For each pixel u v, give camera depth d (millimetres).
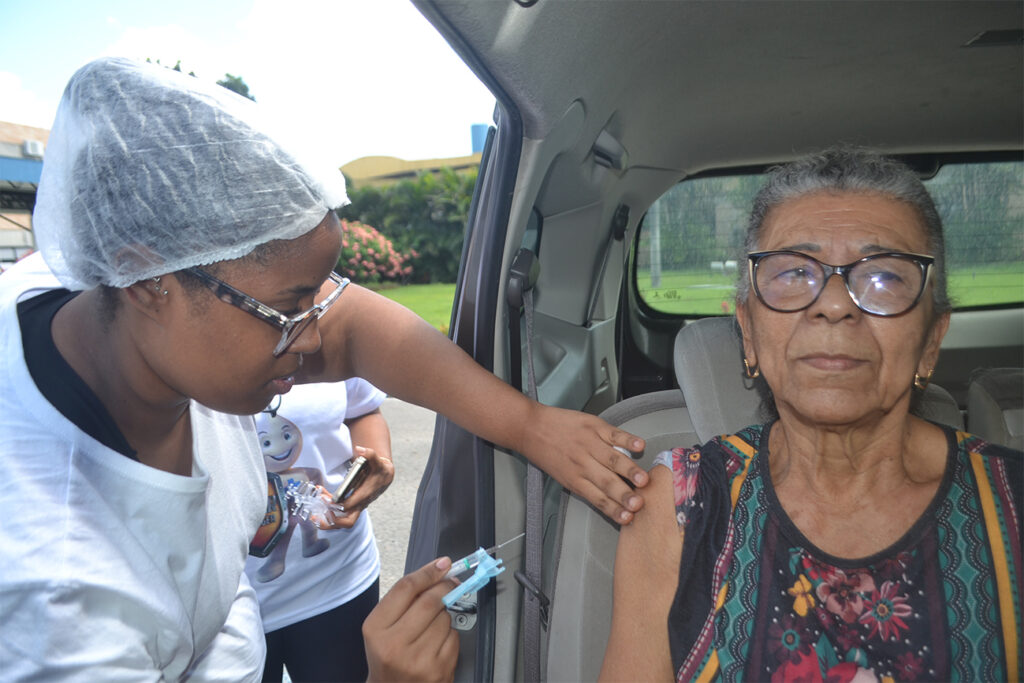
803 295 1023
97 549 870
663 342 2889
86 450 906
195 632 1167
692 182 2676
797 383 1029
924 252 1045
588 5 1029
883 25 1434
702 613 1075
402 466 5332
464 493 1366
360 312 1351
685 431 1456
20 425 876
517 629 1418
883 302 991
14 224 5527
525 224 1296
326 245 927
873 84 1781
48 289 1018
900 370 1005
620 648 1130
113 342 903
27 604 801
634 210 2326
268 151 889
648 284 2848
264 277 879
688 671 1063
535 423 1229
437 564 1145
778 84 1757
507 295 1312
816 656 1017
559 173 1457
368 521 1906
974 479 1061
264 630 1643
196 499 1037
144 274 845
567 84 1154
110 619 889
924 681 984
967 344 2814
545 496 1530
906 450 1108
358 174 31625
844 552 1061
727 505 1131
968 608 999
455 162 29547
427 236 21297
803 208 1061
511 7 896
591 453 1171
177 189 849
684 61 1536
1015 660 987
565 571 1341
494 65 977
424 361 1281
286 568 1634
